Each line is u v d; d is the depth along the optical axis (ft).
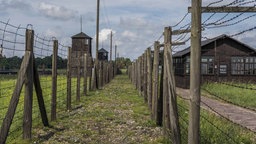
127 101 63.46
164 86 30.14
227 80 108.37
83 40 197.16
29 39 29.19
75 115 44.86
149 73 49.29
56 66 39.73
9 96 57.36
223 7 20.25
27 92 30.12
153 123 38.19
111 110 51.01
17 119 37.06
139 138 32.60
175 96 25.93
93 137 33.04
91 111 49.03
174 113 25.61
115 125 38.93
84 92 72.95
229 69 108.68
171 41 28.32
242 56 109.09
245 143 28.91
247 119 45.55
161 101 37.40
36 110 43.14
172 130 25.71
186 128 29.58
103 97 69.92
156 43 39.55
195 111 18.38
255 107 58.80
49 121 38.81
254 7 19.98
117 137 33.19
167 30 28.32
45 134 33.04
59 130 35.19
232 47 108.99
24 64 27.86
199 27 18.07
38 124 36.32
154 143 29.78
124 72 309.01
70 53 49.14
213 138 27.48
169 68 27.12
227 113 50.90
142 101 63.00
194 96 18.37
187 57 106.01
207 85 84.74
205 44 107.55
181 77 111.34
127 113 48.14
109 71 145.48
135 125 38.81
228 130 30.07
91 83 90.79
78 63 60.44
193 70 18.25
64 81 82.99
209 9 20.43
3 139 25.82
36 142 29.73
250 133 31.55
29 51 28.89
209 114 38.19
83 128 36.78
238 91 74.79
